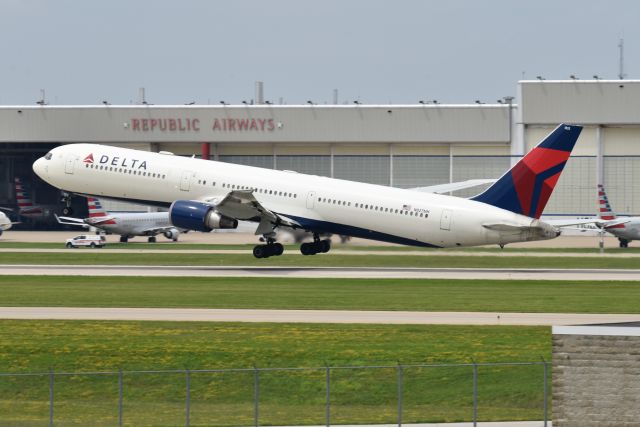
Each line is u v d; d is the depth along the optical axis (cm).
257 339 16462
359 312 19100
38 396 14475
